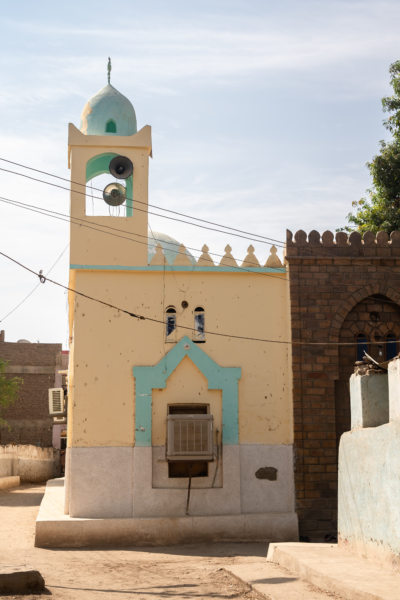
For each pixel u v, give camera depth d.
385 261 19.27
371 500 11.12
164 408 18.53
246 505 18.28
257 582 10.68
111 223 19.14
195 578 11.97
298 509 18.16
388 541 10.44
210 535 17.72
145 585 11.26
